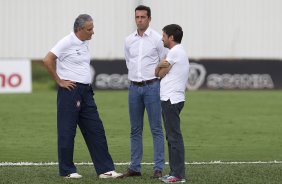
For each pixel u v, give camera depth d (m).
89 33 30.44
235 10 88.44
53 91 75.19
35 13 87.31
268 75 76.38
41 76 81.25
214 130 48.22
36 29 87.31
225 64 76.00
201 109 58.91
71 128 30.56
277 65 76.38
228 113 56.72
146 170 32.94
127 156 38.09
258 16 88.62
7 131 47.25
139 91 30.97
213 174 31.44
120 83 74.50
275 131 47.97
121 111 56.94
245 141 43.84
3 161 36.38
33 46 87.38
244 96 68.50
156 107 30.88
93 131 30.88
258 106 61.16
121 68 74.62
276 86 76.38
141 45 30.92
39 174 31.50
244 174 31.44
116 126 49.28
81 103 30.77
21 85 71.69
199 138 44.91
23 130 47.72
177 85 29.22
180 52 29.30
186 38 87.94
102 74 74.44
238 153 39.41
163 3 87.12
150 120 30.97
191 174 31.41
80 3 87.25
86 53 30.75
